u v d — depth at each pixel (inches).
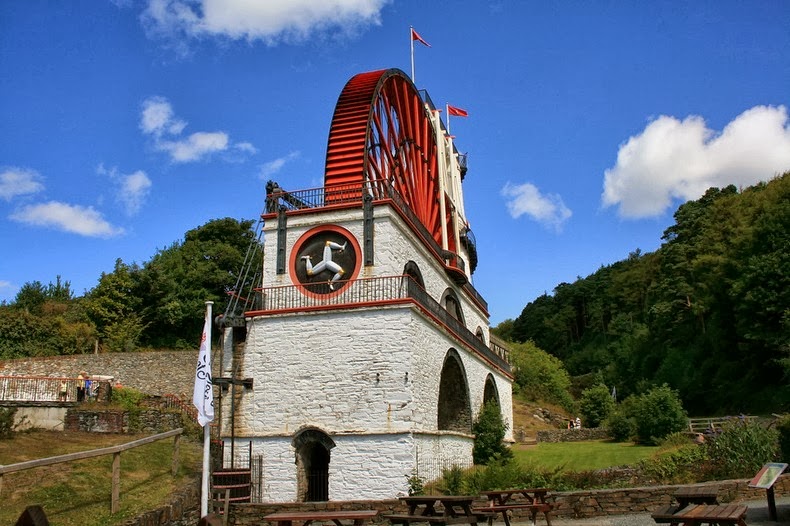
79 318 1701.5
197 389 660.7
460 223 1631.4
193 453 805.9
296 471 804.6
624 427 1380.4
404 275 836.6
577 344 3666.3
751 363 1716.3
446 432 921.5
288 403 826.2
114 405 892.6
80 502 574.6
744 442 754.8
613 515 599.5
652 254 3383.4
